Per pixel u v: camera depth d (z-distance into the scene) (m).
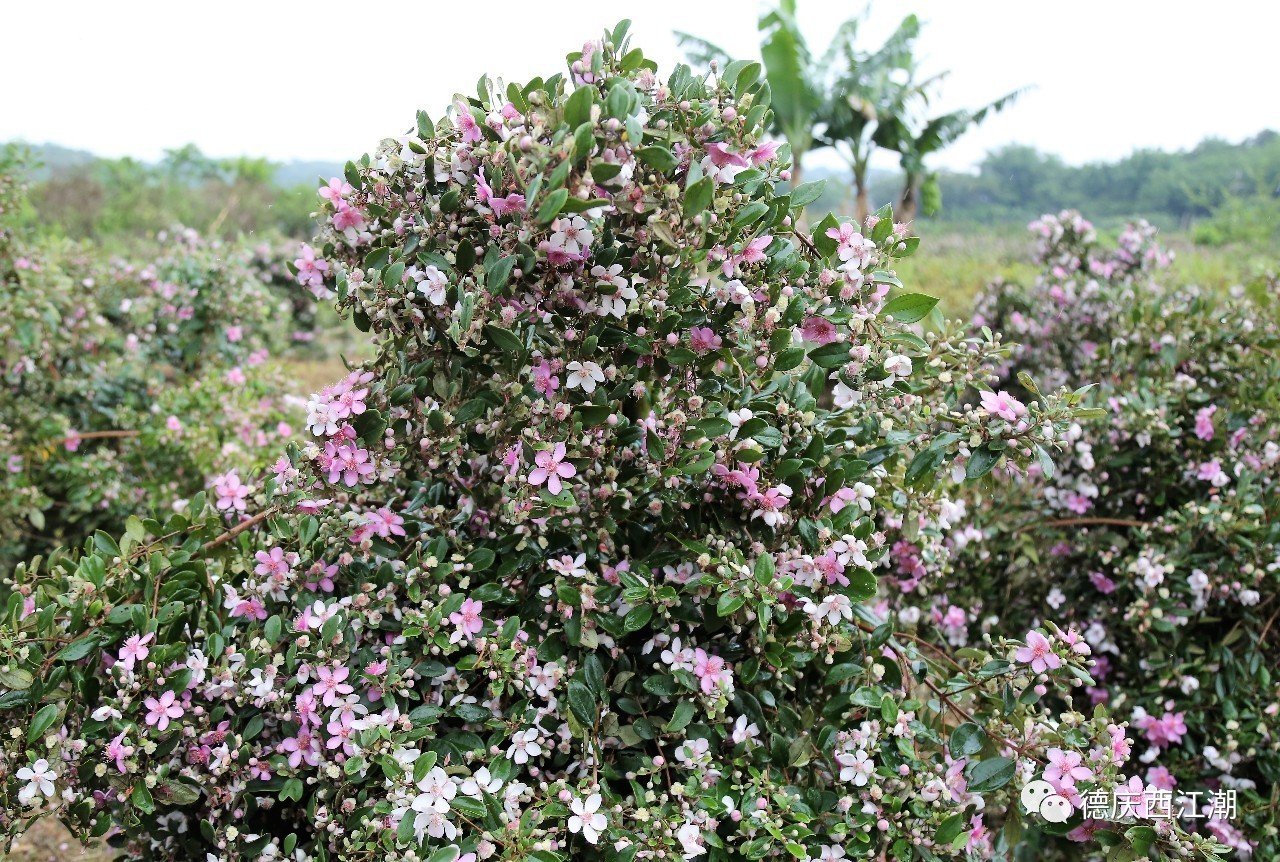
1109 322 3.70
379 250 1.70
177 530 1.90
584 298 1.58
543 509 1.61
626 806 1.54
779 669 1.63
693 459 1.58
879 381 1.71
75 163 19.66
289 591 1.80
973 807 1.78
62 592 1.79
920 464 1.70
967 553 2.73
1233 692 2.34
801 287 1.70
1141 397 2.77
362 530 1.75
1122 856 1.65
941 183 18.33
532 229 1.44
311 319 8.43
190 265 4.28
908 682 1.85
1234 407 2.84
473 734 1.63
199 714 1.62
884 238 1.71
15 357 3.61
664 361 1.67
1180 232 14.54
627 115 1.40
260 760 1.67
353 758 1.47
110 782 1.56
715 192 1.56
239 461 3.61
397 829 1.39
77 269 4.24
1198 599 2.39
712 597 1.64
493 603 1.80
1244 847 2.18
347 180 1.78
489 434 1.66
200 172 21.70
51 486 3.76
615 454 1.68
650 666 1.77
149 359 4.33
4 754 1.57
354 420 1.65
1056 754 1.62
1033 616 2.84
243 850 1.62
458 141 1.63
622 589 1.72
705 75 1.65
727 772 1.60
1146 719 2.40
